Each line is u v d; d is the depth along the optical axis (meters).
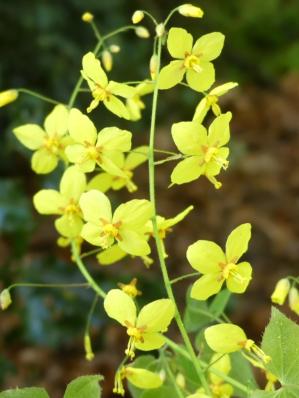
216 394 0.22
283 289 0.22
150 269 0.64
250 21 1.15
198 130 0.20
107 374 0.58
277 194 0.86
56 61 0.70
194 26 0.96
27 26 0.71
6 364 0.43
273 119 1.05
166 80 0.21
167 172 0.87
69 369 0.58
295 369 0.19
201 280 0.20
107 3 0.76
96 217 0.20
